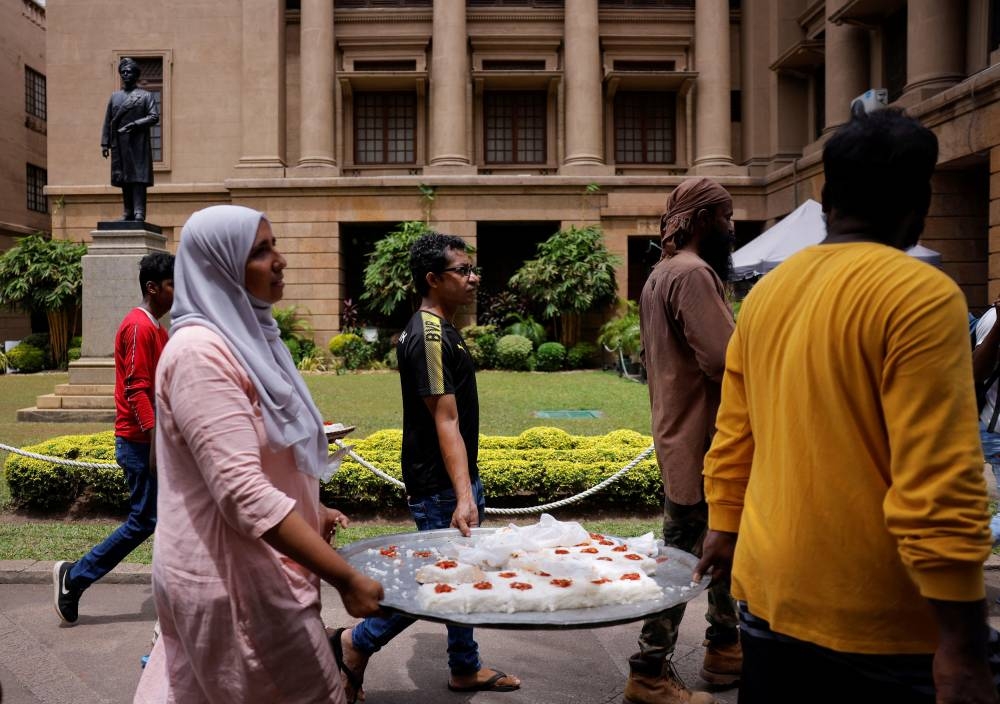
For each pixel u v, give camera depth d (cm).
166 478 217
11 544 596
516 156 2620
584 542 294
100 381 1229
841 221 193
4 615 473
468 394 348
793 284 193
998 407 441
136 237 1218
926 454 157
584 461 713
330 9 2480
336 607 494
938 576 155
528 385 1802
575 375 2089
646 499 685
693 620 466
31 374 2239
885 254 175
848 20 1988
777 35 2420
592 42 2464
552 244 2292
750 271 1394
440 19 2455
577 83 2459
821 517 175
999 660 179
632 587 225
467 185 2395
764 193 2441
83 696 366
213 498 210
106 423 1196
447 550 273
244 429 205
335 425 539
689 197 336
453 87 2442
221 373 207
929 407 158
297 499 227
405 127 2609
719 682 374
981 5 1552
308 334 2416
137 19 2550
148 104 1214
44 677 387
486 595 214
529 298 2408
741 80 2588
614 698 366
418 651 423
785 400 185
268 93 2481
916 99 1631
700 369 326
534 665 406
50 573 534
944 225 1662
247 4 2492
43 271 2261
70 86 2545
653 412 345
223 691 211
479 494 355
